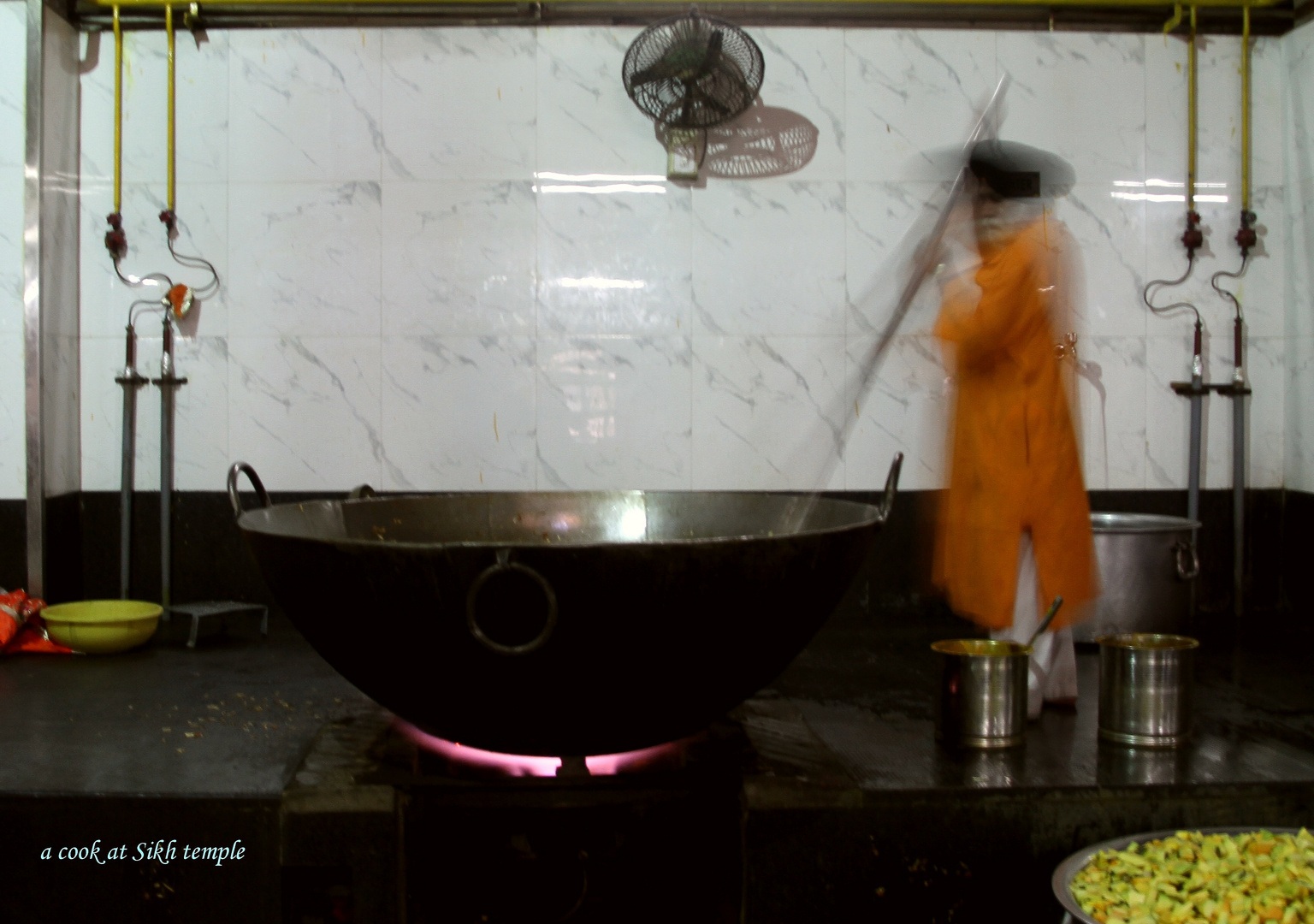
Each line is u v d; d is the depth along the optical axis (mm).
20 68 3584
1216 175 3789
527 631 1645
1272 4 3682
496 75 3668
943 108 3707
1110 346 3770
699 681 1768
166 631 3559
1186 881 1683
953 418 2680
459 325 3688
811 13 3643
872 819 1954
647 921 1932
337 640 1815
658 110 3561
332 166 3670
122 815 1908
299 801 1897
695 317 3699
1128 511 3781
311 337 3684
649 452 3711
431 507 2486
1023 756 2180
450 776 1914
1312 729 2406
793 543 1730
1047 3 3635
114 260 3676
